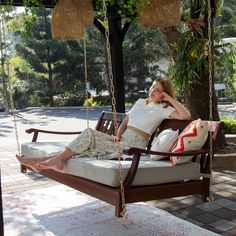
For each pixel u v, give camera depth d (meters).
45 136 9.88
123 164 2.74
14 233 3.16
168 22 4.08
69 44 18.61
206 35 5.30
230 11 14.02
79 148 3.08
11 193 4.32
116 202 2.55
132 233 3.07
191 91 5.70
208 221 3.34
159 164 2.83
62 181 3.15
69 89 19.50
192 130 2.93
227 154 5.31
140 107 3.68
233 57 6.41
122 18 5.12
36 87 19.38
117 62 5.40
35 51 18.25
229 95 14.39
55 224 3.32
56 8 4.40
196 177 2.93
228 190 4.20
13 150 7.52
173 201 3.89
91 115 14.83
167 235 3.01
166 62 19.25
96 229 3.18
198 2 5.35
